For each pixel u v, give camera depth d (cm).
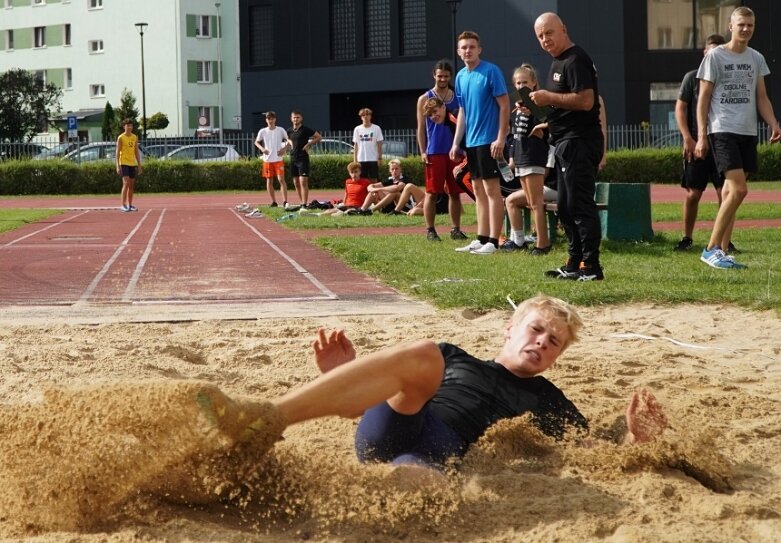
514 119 1395
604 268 1170
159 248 1641
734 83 1161
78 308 941
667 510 377
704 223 1970
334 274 1227
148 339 765
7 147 4762
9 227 2162
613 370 654
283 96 6106
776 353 729
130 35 7762
